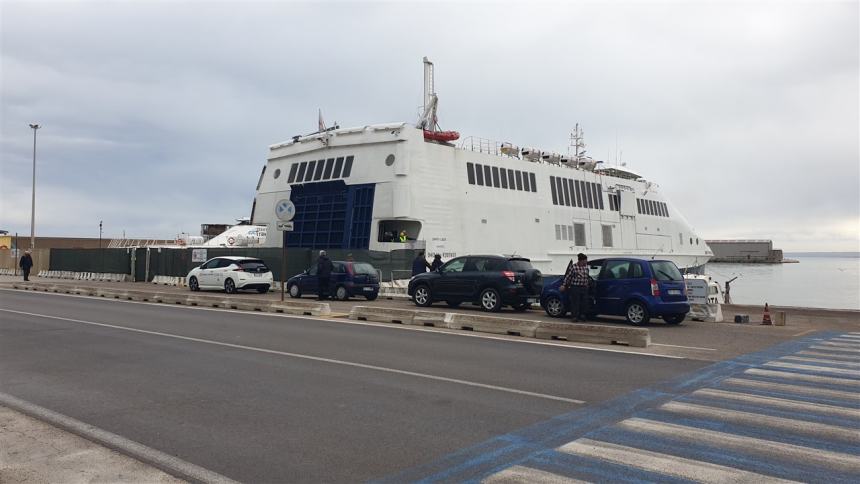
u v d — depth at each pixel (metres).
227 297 21.19
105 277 37.22
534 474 4.76
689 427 6.05
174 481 4.50
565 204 34.84
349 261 23.38
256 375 8.58
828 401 7.17
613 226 38.44
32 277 42.75
